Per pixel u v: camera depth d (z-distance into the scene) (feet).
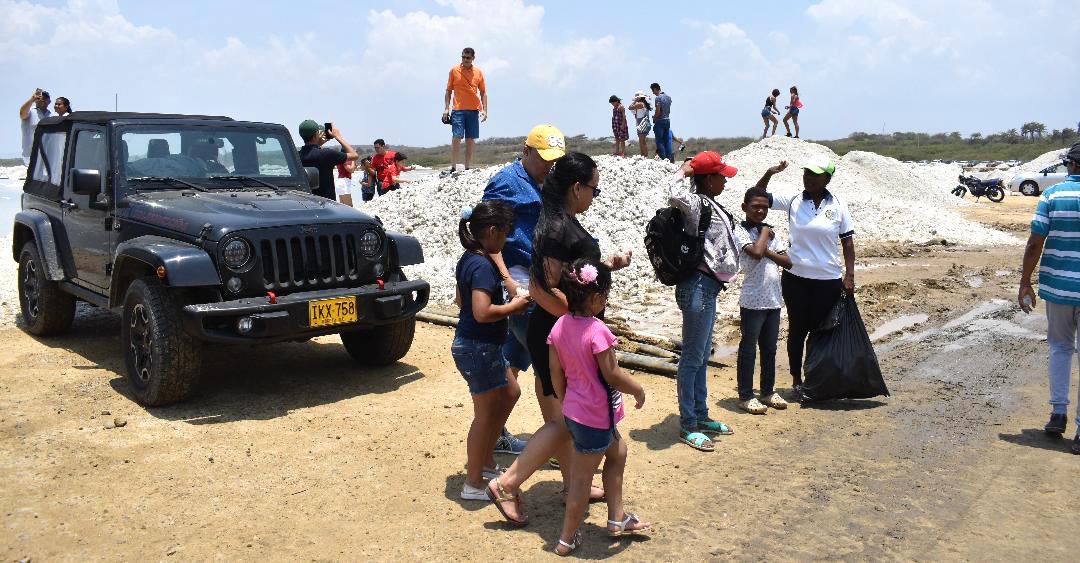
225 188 24.64
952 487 16.58
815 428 20.31
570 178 13.94
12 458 17.19
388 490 16.17
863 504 15.76
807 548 13.97
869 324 32.58
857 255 52.44
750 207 20.66
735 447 18.94
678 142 71.10
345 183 45.50
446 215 45.83
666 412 21.57
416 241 24.14
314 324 20.54
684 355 18.86
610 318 30.94
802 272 22.08
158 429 19.20
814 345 22.21
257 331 19.85
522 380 24.80
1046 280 19.16
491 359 15.10
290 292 21.06
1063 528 14.73
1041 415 21.27
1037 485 16.67
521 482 14.52
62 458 17.26
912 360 27.14
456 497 15.93
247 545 13.76
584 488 13.48
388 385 23.39
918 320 33.30
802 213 22.03
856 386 21.81
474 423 15.47
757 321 21.26
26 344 26.76
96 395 21.49
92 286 24.57
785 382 24.93
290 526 14.51
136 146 23.85
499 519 15.01
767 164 96.68
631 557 13.60
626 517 14.30
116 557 13.25
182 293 20.36
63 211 25.91
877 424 20.59
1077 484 16.71
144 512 14.90
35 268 27.17
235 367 24.89
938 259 50.78
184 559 13.24
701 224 18.11
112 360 24.99
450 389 23.08
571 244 13.82
